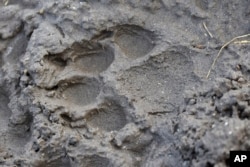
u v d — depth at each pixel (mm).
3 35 731
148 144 662
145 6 710
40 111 679
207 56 685
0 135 692
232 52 678
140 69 688
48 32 703
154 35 699
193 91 664
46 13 717
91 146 662
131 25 704
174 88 680
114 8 709
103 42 702
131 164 656
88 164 662
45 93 687
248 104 630
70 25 704
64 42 697
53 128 671
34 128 676
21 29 731
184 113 651
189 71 682
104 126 677
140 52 699
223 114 632
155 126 661
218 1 706
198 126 628
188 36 695
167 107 672
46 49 695
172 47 691
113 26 703
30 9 733
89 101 685
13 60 720
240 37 687
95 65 699
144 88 682
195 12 703
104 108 680
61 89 691
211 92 652
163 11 710
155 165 644
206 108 640
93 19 701
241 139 606
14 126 692
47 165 671
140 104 674
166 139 652
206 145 608
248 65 661
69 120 679
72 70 695
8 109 706
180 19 706
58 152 669
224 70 669
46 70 691
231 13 701
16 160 669
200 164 609
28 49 702
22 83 693
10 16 739
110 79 682
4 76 708
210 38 693
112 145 663
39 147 669
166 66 688
